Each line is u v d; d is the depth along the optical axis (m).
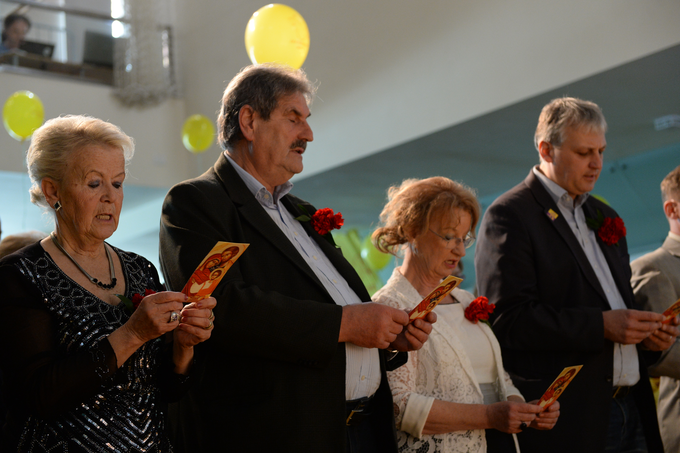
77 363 1.39
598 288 2.61
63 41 8.13
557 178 2.72
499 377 2.26
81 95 8.12
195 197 1.80
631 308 2.72
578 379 2.48
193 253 1.69
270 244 1.83
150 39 8.60
